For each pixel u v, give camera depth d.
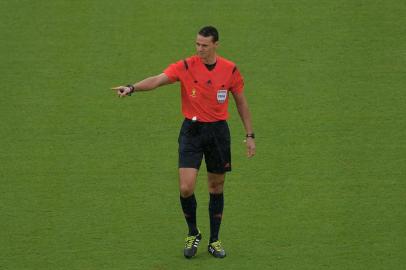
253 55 45.00
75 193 35.97
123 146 39.12
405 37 45.69
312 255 31.95
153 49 45.34
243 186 36.50
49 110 41.44
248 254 32.09
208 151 30.61
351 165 37.59
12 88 42.84
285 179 36.88
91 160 38.16
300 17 47.44
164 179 36.97
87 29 46.81
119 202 35.44
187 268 31.16
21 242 32.75
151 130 40.22
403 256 31.78
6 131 40.00
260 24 47.03
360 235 33.16
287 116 40.94
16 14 47.94
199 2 48.62
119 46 45.66
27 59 44.81
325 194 35.81
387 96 41.97
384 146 38.72
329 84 42.91
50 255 31.95
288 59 44.69
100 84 43.16
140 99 42.44
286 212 34.75
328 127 40.09
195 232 31.89
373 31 46.19
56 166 37.72
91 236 33.19
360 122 40.31
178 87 43.50
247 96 42.38
